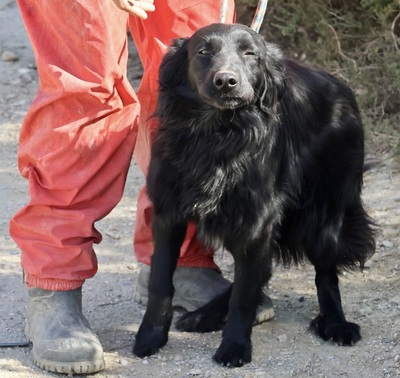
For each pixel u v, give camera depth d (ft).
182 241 15.03
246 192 14.15
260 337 15.29
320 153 15.48
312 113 15.35
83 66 13.76
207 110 13.98
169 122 14.39
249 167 14.14
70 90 13.73
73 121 13.98
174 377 13.99
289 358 14.52
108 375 14.11
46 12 13.87
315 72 15.94
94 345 14.11
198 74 13.82
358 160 16.06
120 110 14.46
